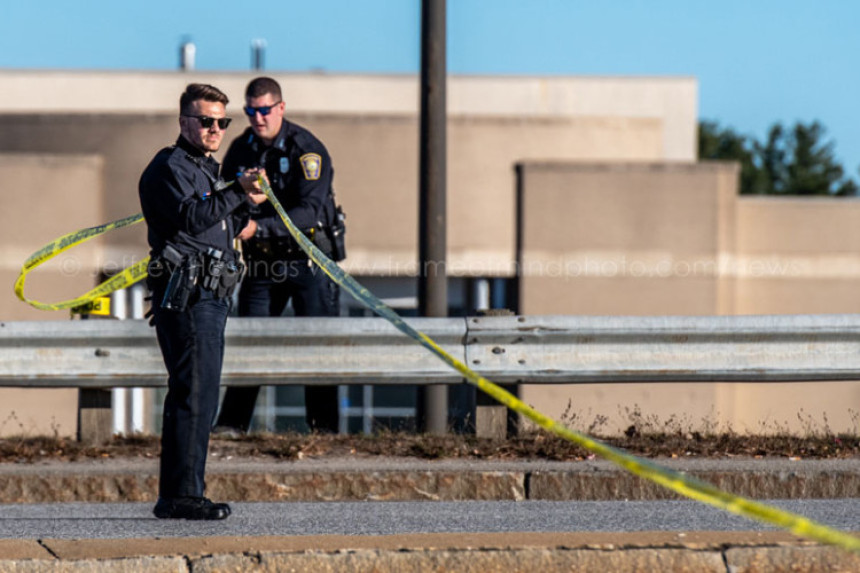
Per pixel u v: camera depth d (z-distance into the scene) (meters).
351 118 88.06
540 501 22.47
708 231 87.88
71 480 22.95
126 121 86.62
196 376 19.17
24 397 80.44
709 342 26.08
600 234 87.50
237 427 27.58
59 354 25.94
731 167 88.06
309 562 15.97
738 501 12.79
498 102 112.44
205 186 19.00
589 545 16.20
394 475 22.97
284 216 17.55
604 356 26.02
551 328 25.92
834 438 25.69
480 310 26.69
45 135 86.88
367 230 87.81
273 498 22.80
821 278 89.75
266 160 27.14
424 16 32.16
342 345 26.09
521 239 87.62
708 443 25.38
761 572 16.05
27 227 84.06
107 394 26.42
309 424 28.70
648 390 80.88
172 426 19.25
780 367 26.11
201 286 18.95
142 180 19.03
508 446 24.89
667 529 18.73
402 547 16.23
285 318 26.05
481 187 90.25
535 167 87.31
